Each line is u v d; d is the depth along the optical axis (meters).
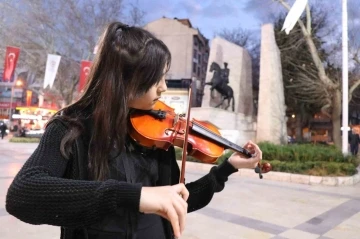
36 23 17.86
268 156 9.55
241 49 16.72
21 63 18.95
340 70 16.61
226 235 3.62
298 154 9.23
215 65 15.34
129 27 0.91
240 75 16.45
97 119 0.82
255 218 4.39
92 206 0.61
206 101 16.09
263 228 3.94
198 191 1.22
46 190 0.63
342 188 7.12
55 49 18.98
